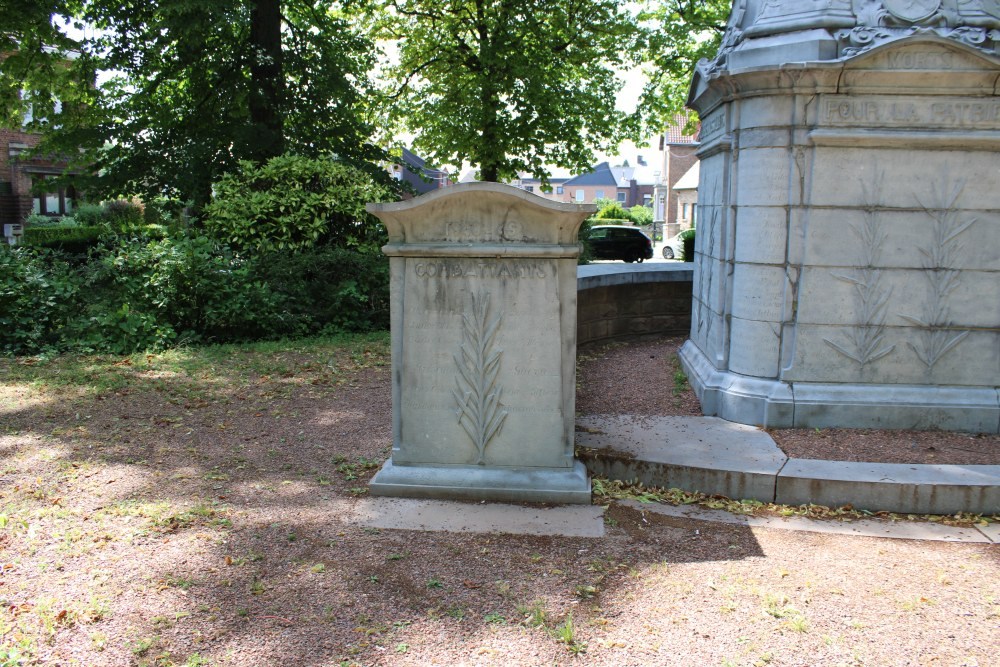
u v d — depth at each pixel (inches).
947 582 143.7
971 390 213.6
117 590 132.6
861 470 181.8
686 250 1056.2
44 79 607.8
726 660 117.6
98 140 603.5
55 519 161.3
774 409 214.2
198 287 356.5
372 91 752.3
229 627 123.7
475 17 824.3
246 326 371.9
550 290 174.7
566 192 4281.5
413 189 670.5
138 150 604.7
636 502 179.3
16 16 514.0
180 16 512.7
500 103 823.1
